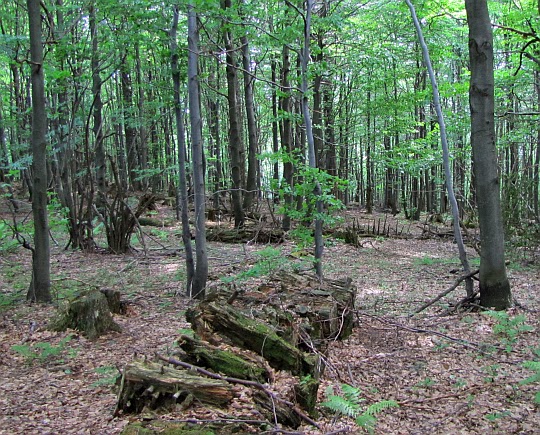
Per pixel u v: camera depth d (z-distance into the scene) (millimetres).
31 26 7844
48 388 4695
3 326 6754
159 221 17203
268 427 3662
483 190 7336
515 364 5383
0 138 15797
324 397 4570
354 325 6879
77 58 10453
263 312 5504
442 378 5113
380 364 5555
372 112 19422
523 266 11164
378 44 17641
